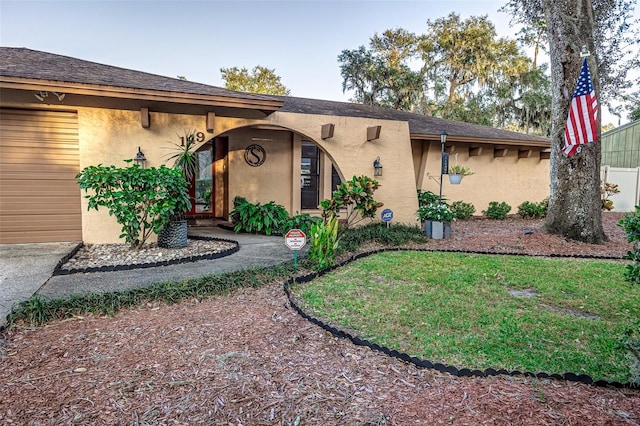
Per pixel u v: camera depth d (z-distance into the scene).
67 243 6.65
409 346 3.14
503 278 5.34
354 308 4.03
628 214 3.12
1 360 2.79
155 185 6.08
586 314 4.04
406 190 9.91
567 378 2.62
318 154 11.46
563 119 8.41
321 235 5.56
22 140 6.51
